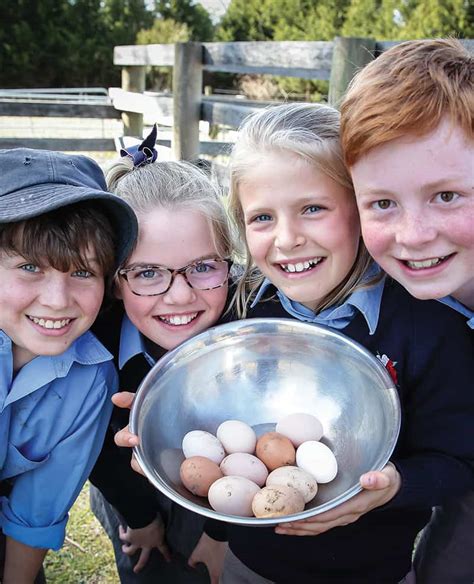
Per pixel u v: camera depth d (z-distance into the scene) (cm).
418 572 143
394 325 108
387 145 86
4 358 114
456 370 105
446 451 106
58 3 1454
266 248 107
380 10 1083
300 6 1335
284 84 1071
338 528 115
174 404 110
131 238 112
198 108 435
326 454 104
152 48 517
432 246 88
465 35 916
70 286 109
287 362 113
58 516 125
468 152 84
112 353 133
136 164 137
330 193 103
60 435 117
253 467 104
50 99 747
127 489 149
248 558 124
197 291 119
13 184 109
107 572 170
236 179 109
